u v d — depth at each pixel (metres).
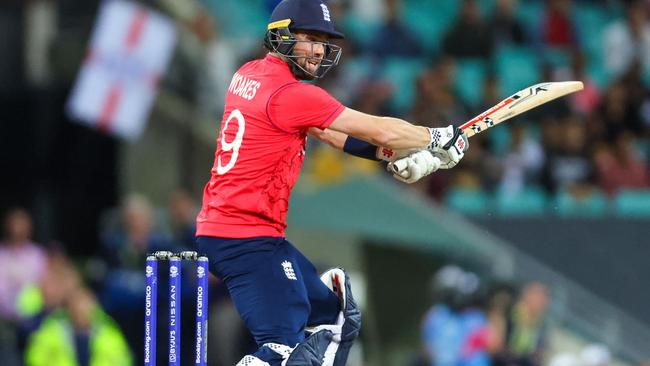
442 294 46.16
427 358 45.88
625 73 63.03
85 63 48.41
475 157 54.22
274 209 22.03
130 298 43.97
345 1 61.34
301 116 21.52
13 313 45.31
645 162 58.59
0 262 46.09
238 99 22.08
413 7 65.88
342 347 22.53
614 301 51.38
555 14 63.94
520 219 52.12
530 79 61.31
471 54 60.25
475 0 61.56
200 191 51.25
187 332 41.22
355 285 51.59
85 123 54.91
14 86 55.56
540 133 56.34
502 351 44.44
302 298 21.89
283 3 21.98
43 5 55.19
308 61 21.97
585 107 58.78
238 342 41.97
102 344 41.28
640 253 52.19
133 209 44.41
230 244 21.84
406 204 51.19
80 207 54.97
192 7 51.66
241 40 52.84
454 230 51.16
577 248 51.75
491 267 51.12
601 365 47.78
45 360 41.06
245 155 21.77
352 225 51.16
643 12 64.81
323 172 51.25
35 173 55.69
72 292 41.28
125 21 47.69
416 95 55.03
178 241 44.09
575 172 55.78
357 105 54.62
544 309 47.41
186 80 51.00
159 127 51.62
